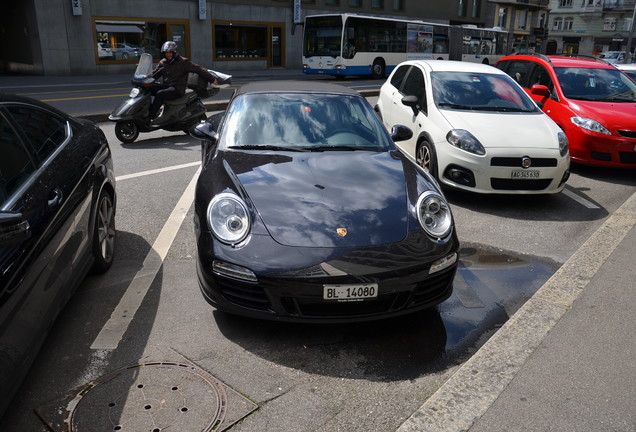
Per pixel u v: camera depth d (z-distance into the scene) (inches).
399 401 104.7
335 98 186.5
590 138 283.9
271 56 1197.7
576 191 263.1
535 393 104.2
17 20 922.7
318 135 169.2
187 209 215.3
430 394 107.0
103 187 153.9
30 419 95.7
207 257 121.9
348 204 131.3
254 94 185.5
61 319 130.0
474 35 1224.2
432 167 244.2
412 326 133.3
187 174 269.9
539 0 2070.6
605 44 2630.4
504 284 159.0
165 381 107.3
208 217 126.3
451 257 128.6
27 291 96.6
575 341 122.1
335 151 162.2
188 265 163.0
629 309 136.6
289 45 1213.7
